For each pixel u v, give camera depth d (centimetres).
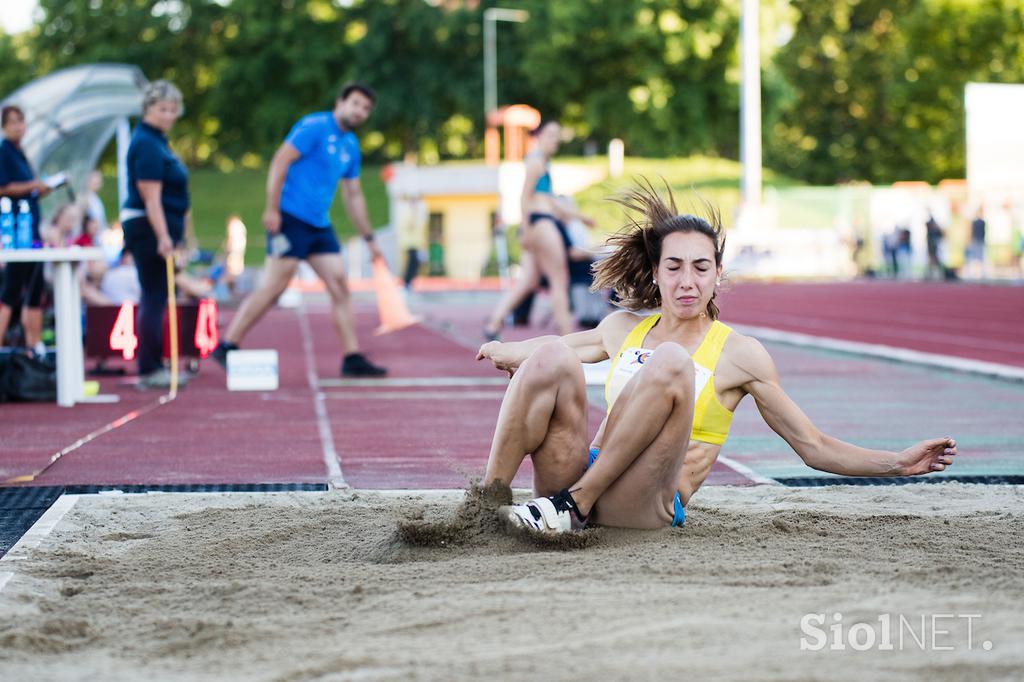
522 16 14800
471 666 765
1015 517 1298
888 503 1412
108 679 777
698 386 1171
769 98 14250
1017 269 9700
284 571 1056
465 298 8269
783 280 10362
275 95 16188
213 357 2856
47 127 4341
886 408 2456
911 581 980
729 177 14088
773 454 1881
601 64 14312
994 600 904
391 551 1119
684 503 1194
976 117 9700
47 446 1956
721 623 842
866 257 10931
